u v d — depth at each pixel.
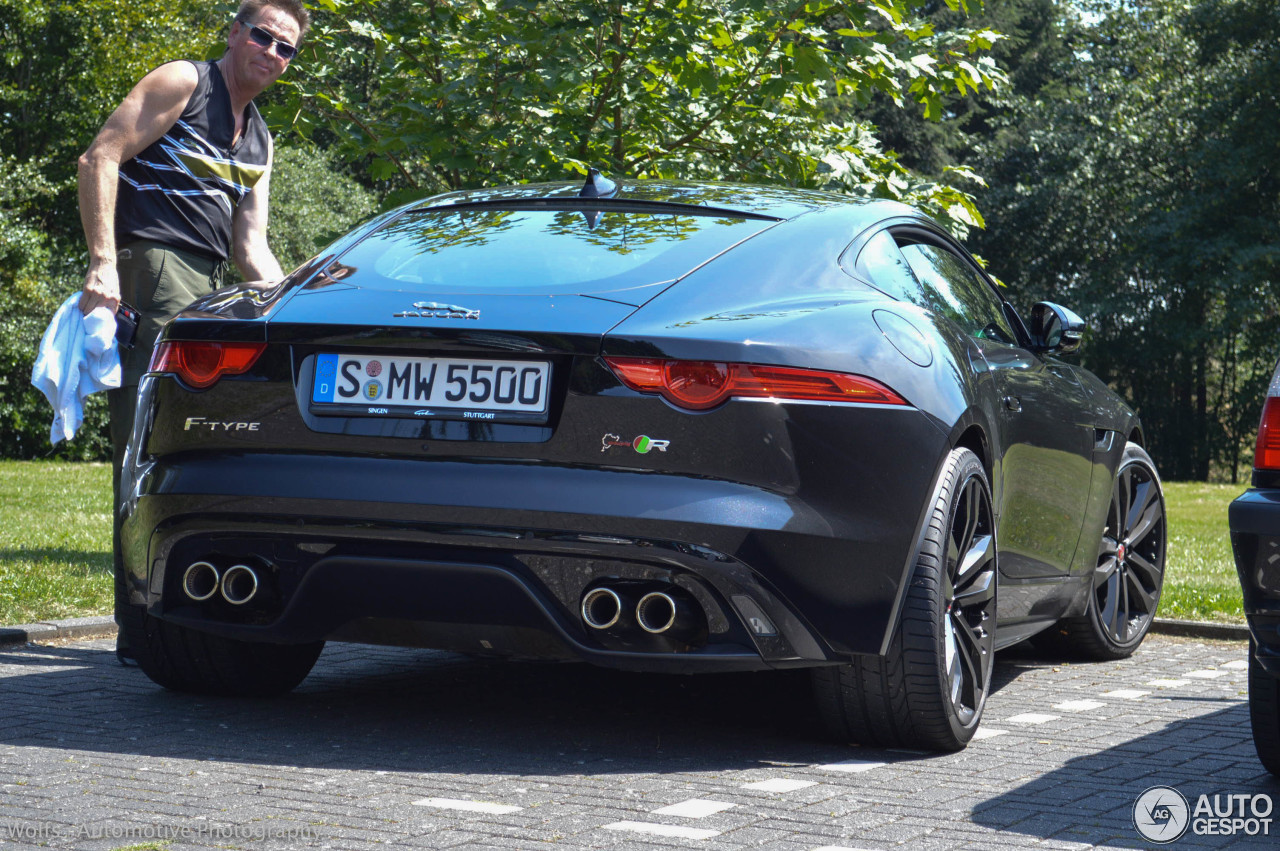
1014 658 5.36
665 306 3.27
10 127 28.70
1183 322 33.53
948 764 3.40
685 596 3.11
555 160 7.41
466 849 2.56
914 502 3.31
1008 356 4.35
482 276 3.47
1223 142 31.53
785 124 7.76
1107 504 5.09
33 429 25.42
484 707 4.06
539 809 2.88
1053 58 42.50
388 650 5.14
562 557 3.10
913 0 7.07
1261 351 33.56
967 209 7.88
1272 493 2.99
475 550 3.14
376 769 3.22
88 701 4.00
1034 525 4.33
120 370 4.48
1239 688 4.70
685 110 7.75
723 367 3.11
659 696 4.29
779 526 3.11
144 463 3.53
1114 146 35.25
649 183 4.18
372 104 8.18
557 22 7.26
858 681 3.40
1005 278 38.66
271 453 3.31
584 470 3.10
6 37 27.94
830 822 2.81
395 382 3.24
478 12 7.75
